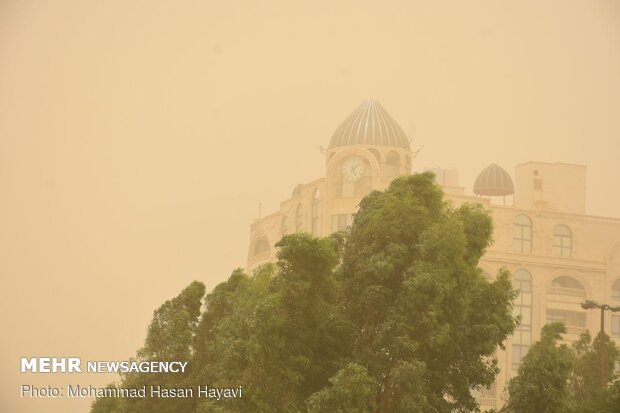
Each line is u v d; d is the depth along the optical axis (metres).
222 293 79.62
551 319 168.00
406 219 67.94
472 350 68.31
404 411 62.50
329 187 170.50
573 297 168.12
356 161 170.00
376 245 67.62
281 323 63.16
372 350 65.12
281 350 63.75
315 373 64.88
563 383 69.19
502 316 70.44
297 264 65.75
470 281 68.94
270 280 68.12
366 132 170.00
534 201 178.75
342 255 71.50
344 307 68.50
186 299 79.88
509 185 172.38
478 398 154.50
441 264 65.62
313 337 65.12
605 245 172.25
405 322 64.88
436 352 66.75
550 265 167.62
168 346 77.19
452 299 66.62
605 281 170.25
